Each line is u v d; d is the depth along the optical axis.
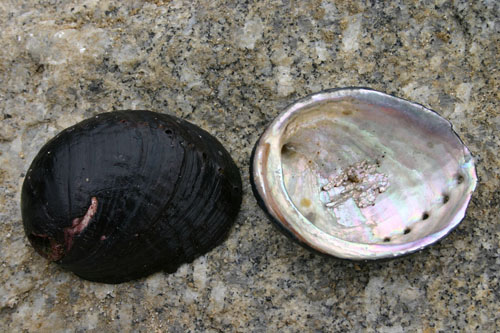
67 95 0.53
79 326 0.49
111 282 0.49
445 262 0.48
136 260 0.48
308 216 0.47
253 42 0.53
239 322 0.48
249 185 0.51
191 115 0.52
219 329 0.48
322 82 0.52
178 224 0.48
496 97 0.51
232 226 0.50
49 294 0.49
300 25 0.53
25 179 0.47
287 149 0.48
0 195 0.51
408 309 0.48
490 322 0.47
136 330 0.48
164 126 0.48
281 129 0.46
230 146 0.52
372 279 0.48
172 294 0.49
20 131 0.53
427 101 0.51
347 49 0.52
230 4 0.54
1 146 0.53
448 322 0.47
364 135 0.48
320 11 0.53
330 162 0.49
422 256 0.48
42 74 0.54
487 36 0.52
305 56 0.52
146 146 0.47
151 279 0.49
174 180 0.47
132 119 0.47
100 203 0.45
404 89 0.52
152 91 0.53
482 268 0.48
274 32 0.53
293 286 0.48
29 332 0.49
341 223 0.47
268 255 0.49
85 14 0.55
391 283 0.48
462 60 0.52
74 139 0.46
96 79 0.53
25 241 0.50
